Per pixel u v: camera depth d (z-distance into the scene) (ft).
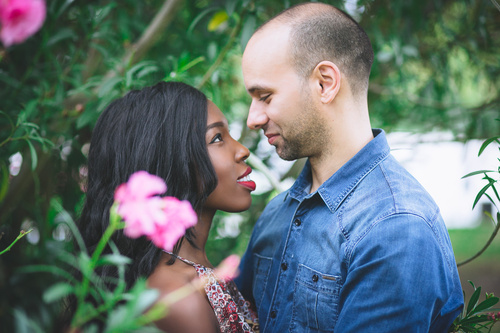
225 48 5.51
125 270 3.68
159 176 3.85
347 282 3.43
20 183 5.49
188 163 3.89
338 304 3.60
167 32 7.28
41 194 6.03
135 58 5.98
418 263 3.26
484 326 4.06
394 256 3.28
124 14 6.03
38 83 5.67
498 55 8.46
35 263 5.08
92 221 4.00
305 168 4.38
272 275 4.21
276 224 4.49
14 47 5.14
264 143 8.32
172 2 5.90
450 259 3.68
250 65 3.92
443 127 9.15
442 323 3.66
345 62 3.87
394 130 9.64
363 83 4.03
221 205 4.07
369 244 3.41
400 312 3.19
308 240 3.96
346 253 3.57
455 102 8.72
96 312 2.16
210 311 3.66
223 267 2.96
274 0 6.28
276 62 3.81
